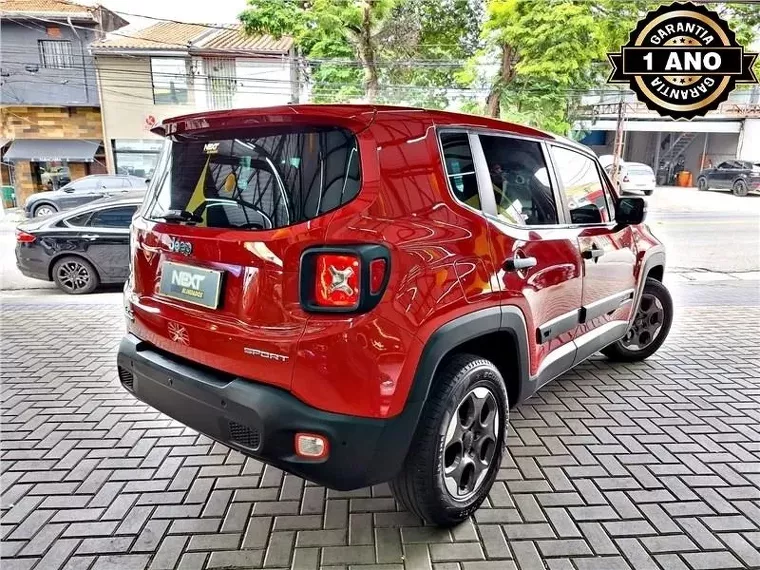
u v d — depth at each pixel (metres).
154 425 3.31
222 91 19.62
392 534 2.32
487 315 2.25
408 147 2.06
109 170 19.94
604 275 3.36
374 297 1.86
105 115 19.56
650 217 15.54
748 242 11.59
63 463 2.87
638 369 4.33
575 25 12.05
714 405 3.66
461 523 2.40
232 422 2.03
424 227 2.02
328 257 1.84
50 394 3.76
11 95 19.84
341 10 13.69
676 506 2.54
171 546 2.24
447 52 18.33
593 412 3.54
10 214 18.45
